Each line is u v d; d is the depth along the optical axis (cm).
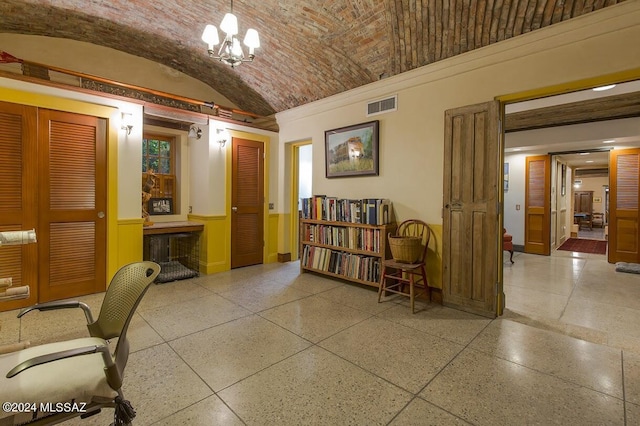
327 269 418
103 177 355
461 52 308
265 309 314
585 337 258
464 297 312
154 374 200
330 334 259
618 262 552
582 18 242
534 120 513
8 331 259
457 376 200
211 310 310
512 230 691
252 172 498
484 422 160
